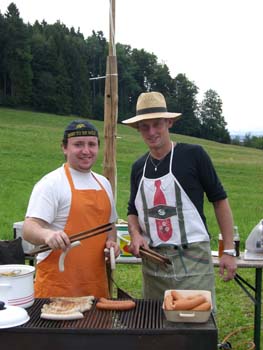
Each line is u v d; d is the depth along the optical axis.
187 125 68.88
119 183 16.86
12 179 16.97
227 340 4.39
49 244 2.30
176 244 2.77
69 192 2.64
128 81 63.50
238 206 14.58
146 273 2.90
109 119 3.78
